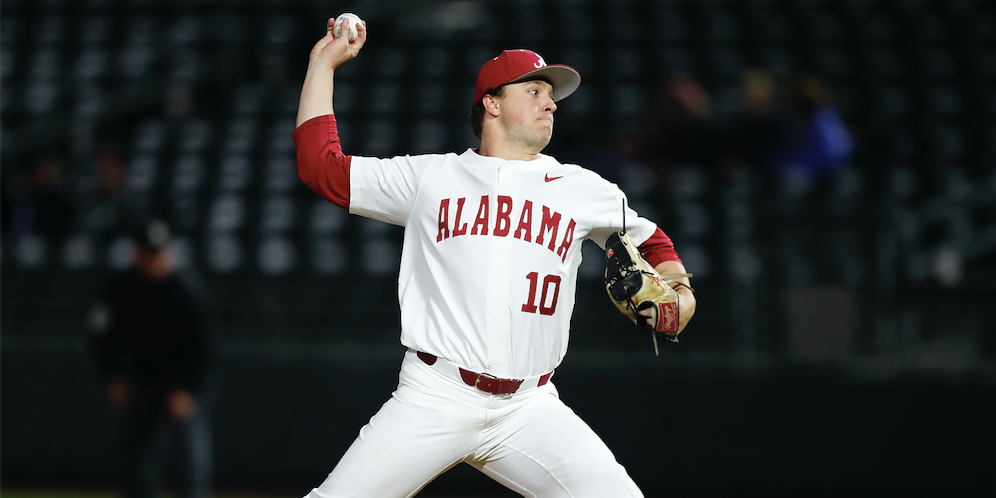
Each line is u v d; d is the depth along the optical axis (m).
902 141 49.19
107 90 53.47
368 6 56.84
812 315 31.86
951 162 47.78
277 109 50.56
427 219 13.16
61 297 33.88
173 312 24.66
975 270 34.66
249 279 34.94
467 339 12.75
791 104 42.22
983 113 52.12
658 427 31.84
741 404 31.81
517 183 13.06
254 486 32.44
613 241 13.48
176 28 57.41
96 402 32.88
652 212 38.75
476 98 13.67
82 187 43.47
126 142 48.06
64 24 58.75
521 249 12.90
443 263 13.02
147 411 24.89
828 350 31.77
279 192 42.91
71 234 39.03
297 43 55.53
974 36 57.38
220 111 51.09
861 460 31.36
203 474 25.48
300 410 32.56
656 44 56.06
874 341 31.83
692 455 31.69
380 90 52.25
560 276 13.14
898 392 31.50
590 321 32.84
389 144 47.50
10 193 41.69
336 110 50.25
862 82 54.00
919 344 31.91
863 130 49.97
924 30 57.59
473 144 47.47
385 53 55.47
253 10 57.62
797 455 31.50
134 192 42.84
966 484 31.14
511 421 13.16
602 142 47.81
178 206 41.59
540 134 13.41
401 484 12.95
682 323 13.61
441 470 13.20
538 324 13.03
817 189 39.22
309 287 33.97
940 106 52.47
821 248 32.66
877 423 31.47
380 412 13.19
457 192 13.09
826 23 58.16
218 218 40.88
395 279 34.50
